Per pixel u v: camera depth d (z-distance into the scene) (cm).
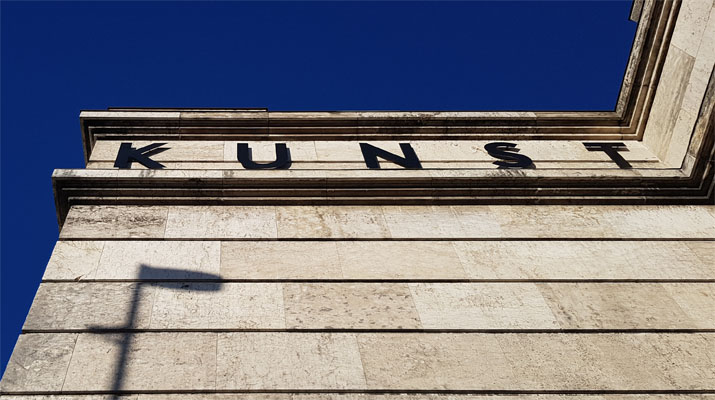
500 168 1717
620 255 1491
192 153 1717
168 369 1191
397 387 1196
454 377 1220
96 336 1235
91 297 1305
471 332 1298
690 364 1275
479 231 1525
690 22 1814
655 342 1312
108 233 1442
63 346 1214
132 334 1243
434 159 1764
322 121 1809
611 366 1262
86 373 1175
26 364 1180
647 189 1648
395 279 1390
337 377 1201
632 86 1900
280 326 1277
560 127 1884
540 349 1280
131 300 1303
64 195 1526
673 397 1223
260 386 1179
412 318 1313
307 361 1222
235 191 1554
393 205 1586
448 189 1608
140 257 1394
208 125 1778
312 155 1736
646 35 1886
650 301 1390
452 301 1355
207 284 1347
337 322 1295
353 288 1366
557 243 1509
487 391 1205
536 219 1573
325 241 1468
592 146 1855
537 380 1228
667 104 1834
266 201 1555
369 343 1262
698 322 1355
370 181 1595
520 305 1358
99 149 1712
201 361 1207
